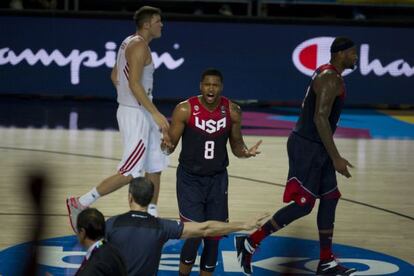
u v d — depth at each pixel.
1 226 21.86
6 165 29.36
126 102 22.06
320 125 18.36
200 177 17.70
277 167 30.91
